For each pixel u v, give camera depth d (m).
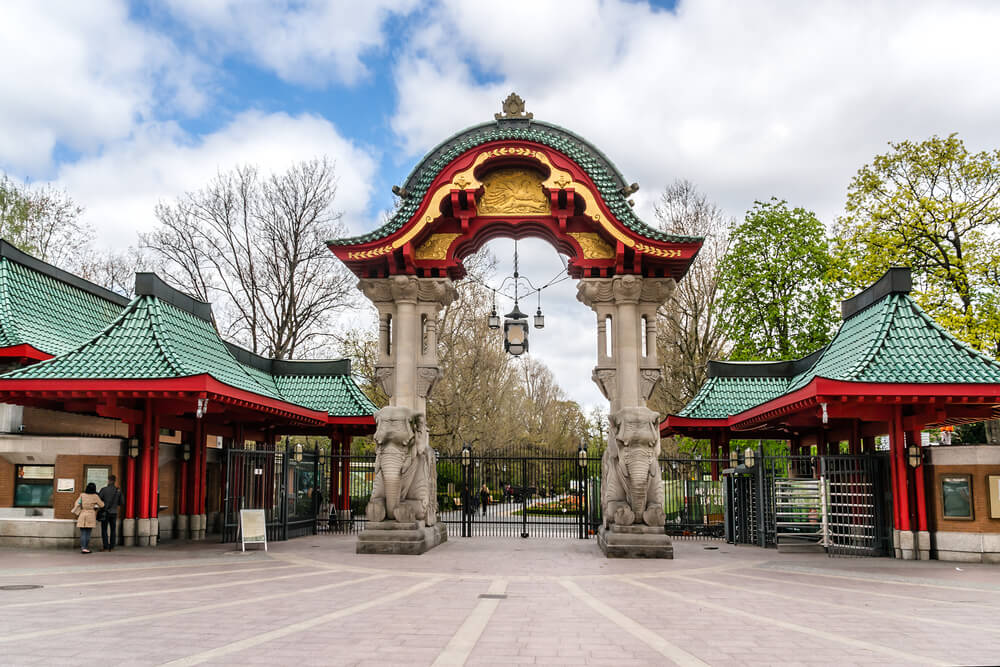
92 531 18.95
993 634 9.13
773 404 20.61
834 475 21.11
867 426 20.98
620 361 18.97
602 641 8.64
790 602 11.53
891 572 15.40
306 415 24.59
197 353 21.17
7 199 38.75
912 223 31.47
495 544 21.03
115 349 19.14
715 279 37.34
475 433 40.72
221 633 8.85
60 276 23.48
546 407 67.19
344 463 29.28
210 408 21.06
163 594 11.88
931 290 30.97
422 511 18.98
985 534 17.09
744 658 7.87
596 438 61.09
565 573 14.91
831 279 33.91
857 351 19.09
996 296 30.28
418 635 8.87
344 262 19.91
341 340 42.81
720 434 28.36
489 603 11.24
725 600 11.70
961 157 31.73
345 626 9.35
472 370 39.69
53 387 17.61
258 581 13.52
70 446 19.19
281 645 8.24
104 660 7.50
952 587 13.28
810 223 35.62
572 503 37.88
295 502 24.48
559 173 18.95
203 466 23.06
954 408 18.80
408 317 19.66
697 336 38.31
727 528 23.69
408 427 18.89
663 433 29.81
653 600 11.66
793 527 22.19
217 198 41.41
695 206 39.66
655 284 19.41
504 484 39.19
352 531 27.03
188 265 41.16
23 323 20.34
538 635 8.94
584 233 19.66
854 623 9.81
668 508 27.52
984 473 17.30
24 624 9.33
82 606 10.69
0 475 19.70
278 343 41.47
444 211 19.89
